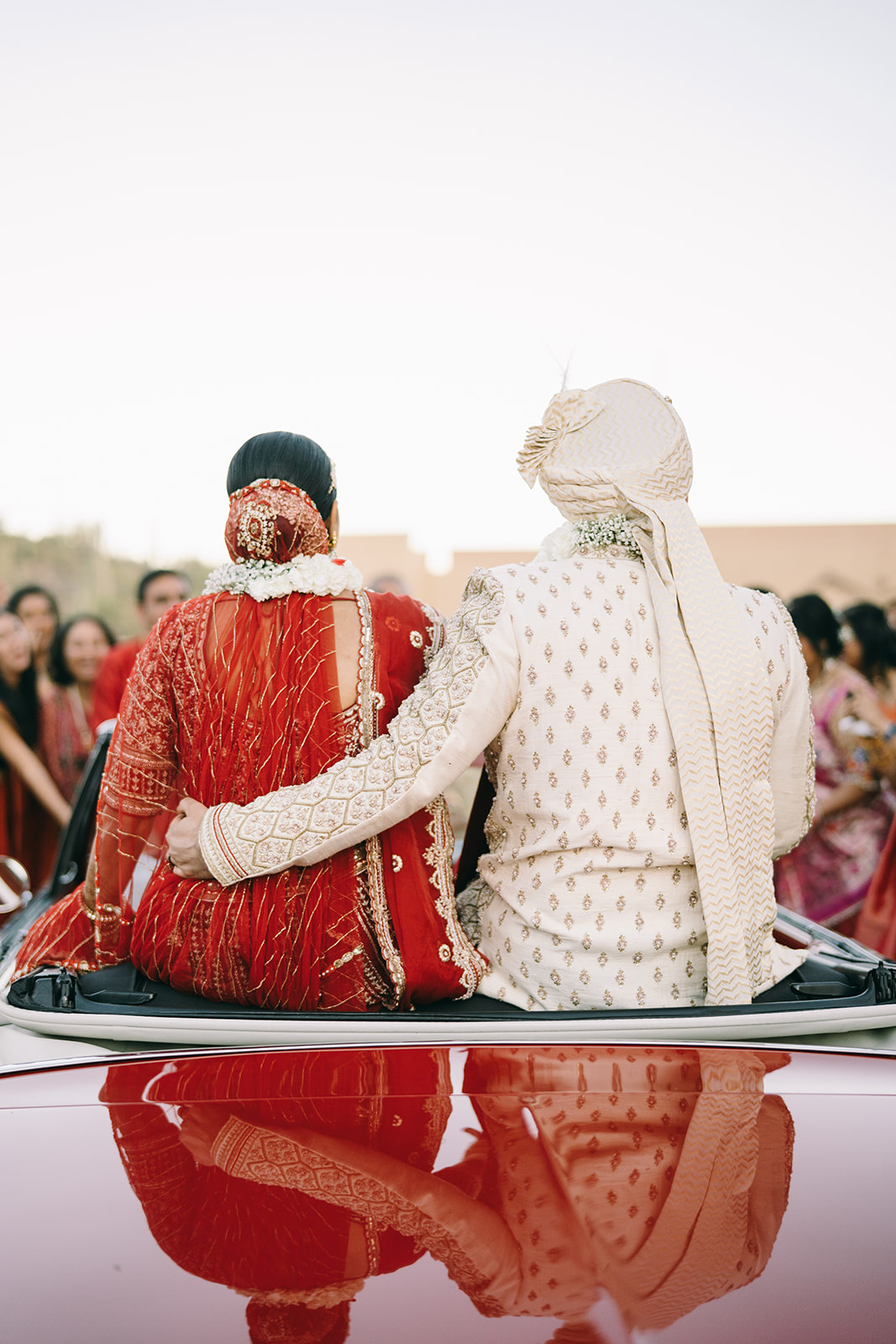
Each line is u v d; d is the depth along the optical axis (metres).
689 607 1.49
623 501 1.56
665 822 1.46
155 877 1.55
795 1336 0.53
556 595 1.48
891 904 5.09
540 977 1.49
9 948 1.92
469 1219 0.63
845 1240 0.62
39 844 6.15
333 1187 0.67
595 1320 0.54
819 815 5.27
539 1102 0.82
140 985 1.54
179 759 1.57
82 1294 0.55
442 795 1.54
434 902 1.50
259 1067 0.92
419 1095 0.84
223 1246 0.60
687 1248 0.60
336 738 1.48
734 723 1.47
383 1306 0.55
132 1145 0.74
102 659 6.20
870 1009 1.34
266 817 1.40
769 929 1.57
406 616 1.58
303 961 1.44
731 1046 1.00
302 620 1.51
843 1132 0.77
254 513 1.52
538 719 1.45
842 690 5.27
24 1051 1.33
